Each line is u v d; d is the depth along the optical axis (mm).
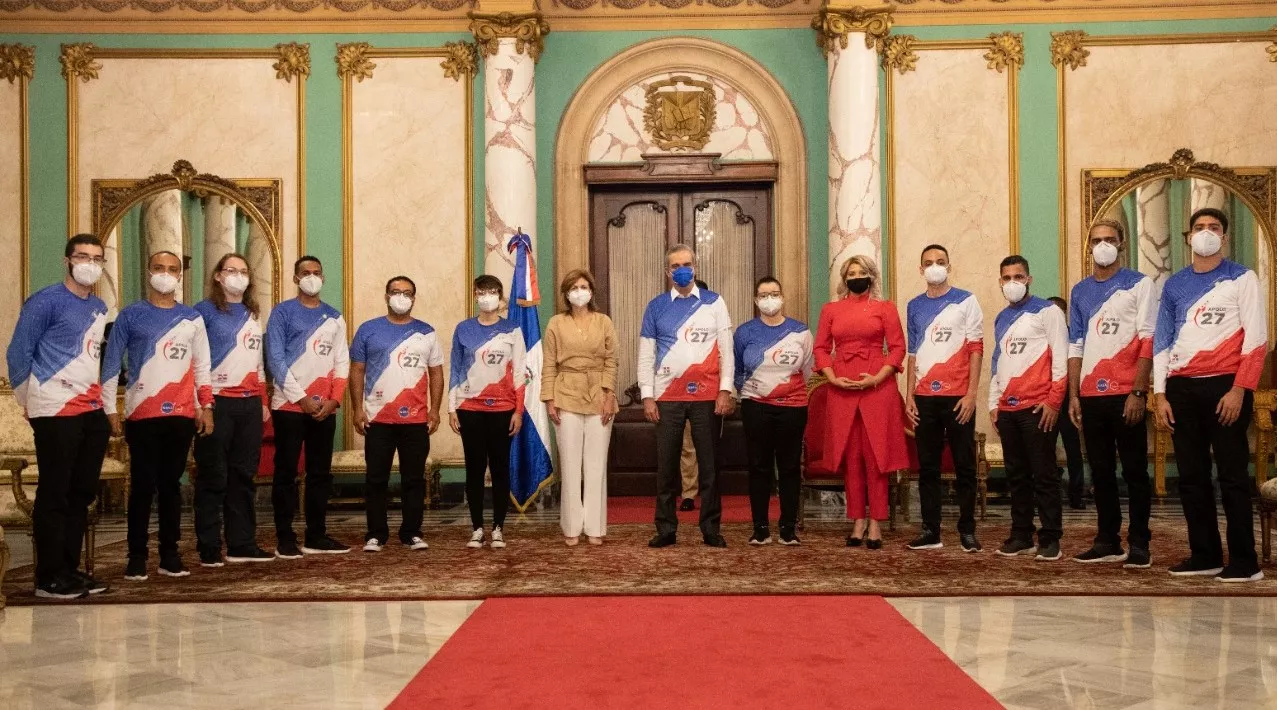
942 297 5715
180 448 4945
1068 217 9109
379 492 5898
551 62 9469
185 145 9273
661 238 9594
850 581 4566
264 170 9297
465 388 5996
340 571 5023
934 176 9164
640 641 3418
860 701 2703
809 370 6078
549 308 9367
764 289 6008
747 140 9445
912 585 4441
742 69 9453
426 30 9281
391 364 5926
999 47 9141
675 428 5906
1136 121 9094
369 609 4039
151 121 9273
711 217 9602
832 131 9000
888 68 9195
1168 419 4742
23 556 5836
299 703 2756
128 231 9250
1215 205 9070
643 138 9477
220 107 9281
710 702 2695
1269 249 8984
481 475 6035
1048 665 3084
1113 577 4645
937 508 5750
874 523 5734
